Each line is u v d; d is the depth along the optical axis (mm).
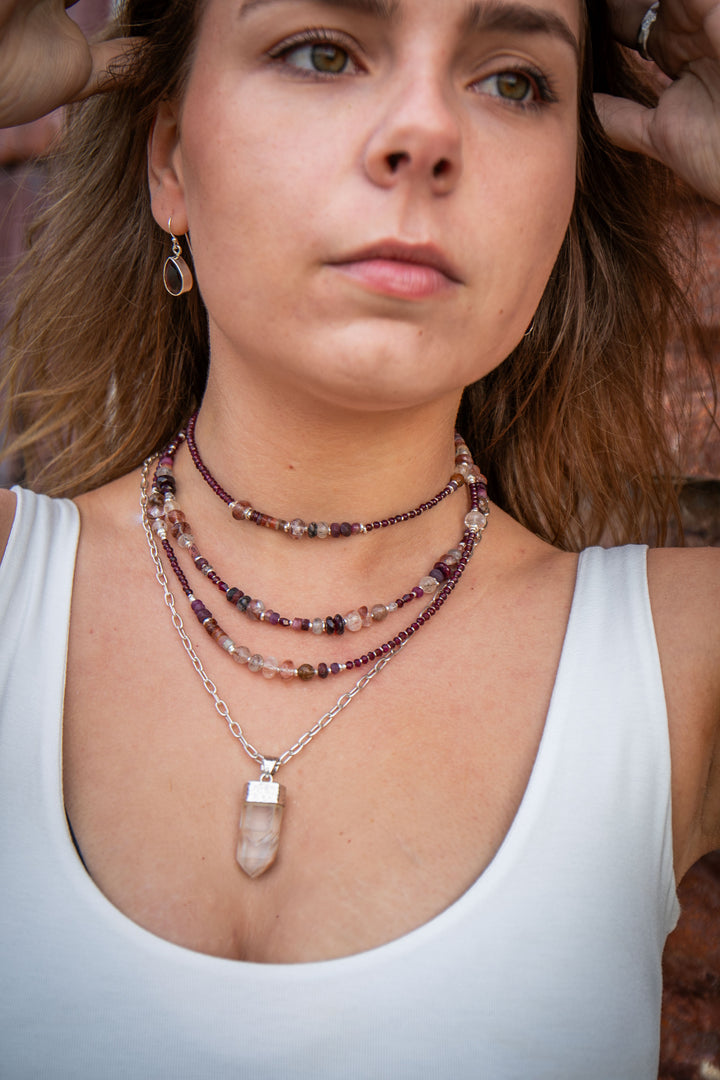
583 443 840
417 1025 606
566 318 807
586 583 708
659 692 671
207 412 729
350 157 616
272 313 632
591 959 626
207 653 682
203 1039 603
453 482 729
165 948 611
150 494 728
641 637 684
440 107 608
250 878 631
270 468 701
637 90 799
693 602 695
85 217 818
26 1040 607
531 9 627
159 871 628
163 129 708
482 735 662
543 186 646
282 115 623
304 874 630
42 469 887
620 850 646
